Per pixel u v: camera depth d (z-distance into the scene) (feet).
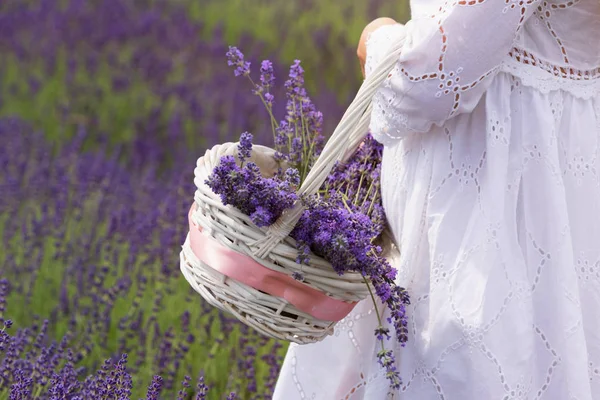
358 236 6.11
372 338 6.74
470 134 6.35
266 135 11.62
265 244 6.14
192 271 6.37
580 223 6.43
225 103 13.09
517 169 6.30
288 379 6.86
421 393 6.43
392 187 6.57
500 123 6.27
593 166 6.43
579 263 6.44
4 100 13.98
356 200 6.69
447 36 6.13
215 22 16.19
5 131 12.08
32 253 9.09
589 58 6.40
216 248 6.23
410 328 6.48
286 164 6.75
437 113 6.23
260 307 6.24
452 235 6.33
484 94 6.30
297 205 6.13
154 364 7.86
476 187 6.32
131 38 15.39
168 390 7.72
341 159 6.75
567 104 6.39
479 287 6.25
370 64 6.60
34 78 13.85
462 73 6.16
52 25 15.58
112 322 8.40
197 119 12.66
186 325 8.10
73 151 11.50
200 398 7.02
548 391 6.34
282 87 13.35
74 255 9.05
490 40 6.13
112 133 13.16
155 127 12.76
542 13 6.29
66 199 10.09
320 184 6.13
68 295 8.70
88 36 15.44
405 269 6.45
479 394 6.24
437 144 6.39
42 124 13.44
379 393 6.55
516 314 6.24
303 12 15.81
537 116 6.30
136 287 8.80
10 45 15.29
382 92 6.32
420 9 6.38
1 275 8.64
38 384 7.33
